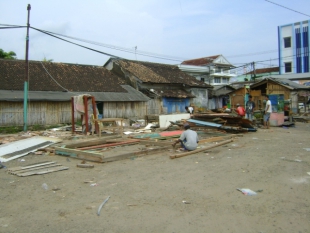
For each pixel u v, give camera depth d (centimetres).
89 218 437
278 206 475
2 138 1389
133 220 428
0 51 3159
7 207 489
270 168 727
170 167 757
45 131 1731
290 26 3962
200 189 568
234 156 891
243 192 543
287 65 4038
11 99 1745
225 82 5216
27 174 690
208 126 1560
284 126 1859
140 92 2598
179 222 419
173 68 3512
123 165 789
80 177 671
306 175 657
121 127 1399
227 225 408
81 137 1392
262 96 2327
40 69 2358
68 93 2111
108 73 2847
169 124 1842
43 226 412
